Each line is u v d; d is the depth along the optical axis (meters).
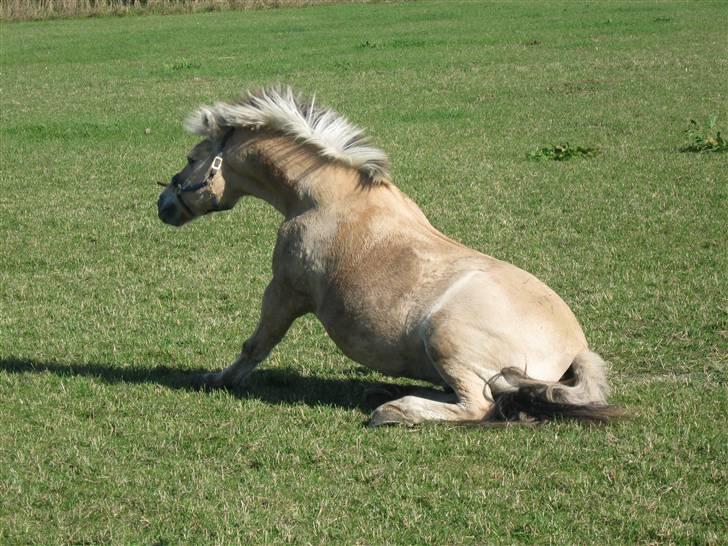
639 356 9.41
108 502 6.75
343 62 31.23
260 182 8.68
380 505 6.59
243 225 14.50
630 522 6.31
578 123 20.89
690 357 9.38
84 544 6.28
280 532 6.30
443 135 20.20
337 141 8.38
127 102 25.48
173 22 45.97
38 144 20.59
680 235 13.16
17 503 6.76
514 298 7.69
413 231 8.16
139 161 18.92
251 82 28.02
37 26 45.94
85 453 7.49
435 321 7.70
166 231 14.33
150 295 11.65
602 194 15.34
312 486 6.88
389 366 8.10
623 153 17.97
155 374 9.29
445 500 6.65
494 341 7.61
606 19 40.66
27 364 9.55
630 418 7.80
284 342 10.15
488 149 18.83
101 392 8.72
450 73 28.53
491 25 40.66
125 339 10.24
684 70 27.03
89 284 12.11
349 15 47.06
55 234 14.30
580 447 7.32
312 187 8.38
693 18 39.75
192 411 8.28
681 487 6.74
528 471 7.00
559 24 39.78
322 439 7.60
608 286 11.34
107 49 36.81
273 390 8.86
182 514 6.56
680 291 11.05
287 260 8.44
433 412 7.72
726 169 16.45
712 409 8.03
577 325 8.00
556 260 12.30
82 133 21.55
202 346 10.02
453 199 15.38
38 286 12.04
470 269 7.84
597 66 28.56
